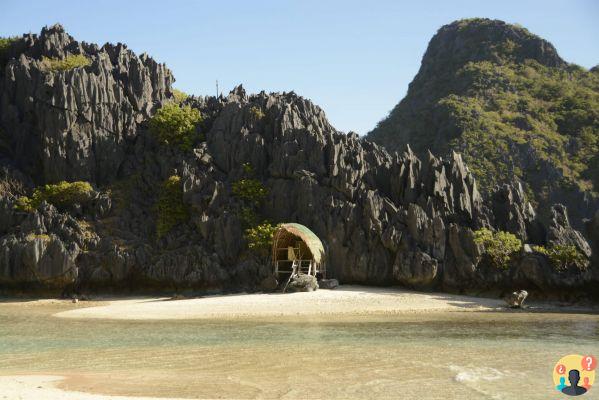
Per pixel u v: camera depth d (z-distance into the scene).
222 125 89.25
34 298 75.88
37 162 89.50
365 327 48.16
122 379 29.09
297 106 93.38
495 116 182.62
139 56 101.44
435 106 195.50
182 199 82.69
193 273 75.75
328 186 80.19
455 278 71.25
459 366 31.81
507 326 48.72
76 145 87.00
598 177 158.38
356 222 76.69
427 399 25.34
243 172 84.88
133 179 87.62
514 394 26.23
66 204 83.44
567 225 75.62
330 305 61.75
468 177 79.06
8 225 81.81
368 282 75.19
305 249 76.12
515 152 166.38
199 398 25.19
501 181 160.88
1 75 96.81
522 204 78.12
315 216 78.31
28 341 41.59
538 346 38.38
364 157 84.06
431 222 73.50
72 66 94.19
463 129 176.00
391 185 80.06
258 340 41.28
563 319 53.75
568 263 69.25
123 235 81.00
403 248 73.06
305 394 26.02
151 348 38.28
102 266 77.38
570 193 155.00
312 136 83.44
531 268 69.19
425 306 62.12
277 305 61.72
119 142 90.25
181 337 43.00
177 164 86.62
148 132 91.31
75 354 36.41
